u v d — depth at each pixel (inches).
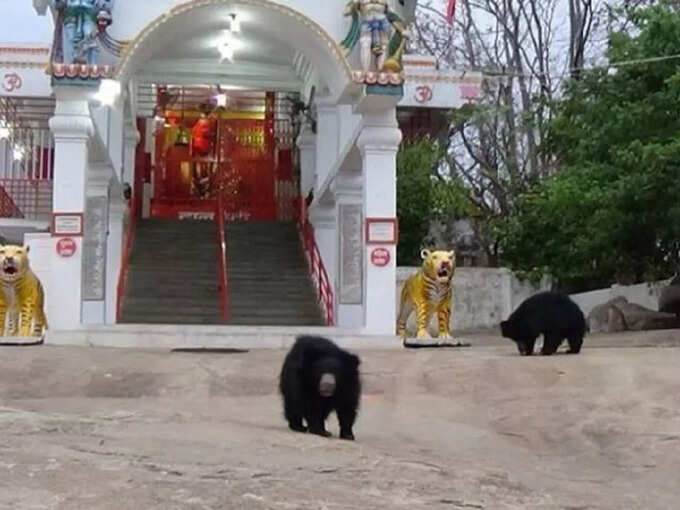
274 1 608.7
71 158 575.8
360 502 201.2
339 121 725.9
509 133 1116.5
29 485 201.8
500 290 893.8
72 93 572.7
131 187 812.0
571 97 791.1
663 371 387.5
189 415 323.9
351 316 682.8
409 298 580.4
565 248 862.5
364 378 414.0
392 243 590.9
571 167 794.8
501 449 300.8
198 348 534.0
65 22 577.3
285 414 302.0
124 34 621.3
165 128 990.4
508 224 924.6
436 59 1068.5
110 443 252.5
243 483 209.9
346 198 689.6
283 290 762.8
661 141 681.6
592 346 541.0
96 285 658.2
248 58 816.9
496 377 398.6
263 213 961.5
